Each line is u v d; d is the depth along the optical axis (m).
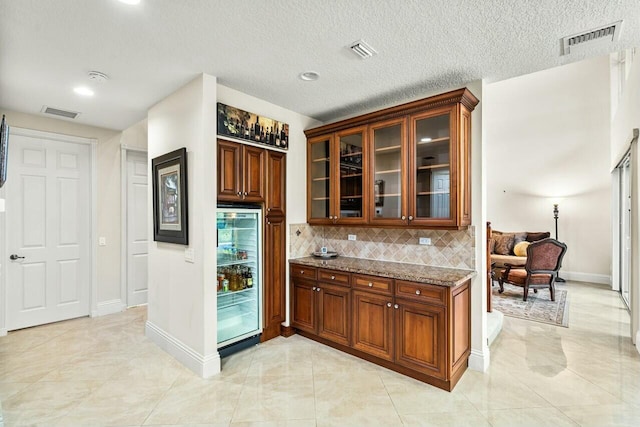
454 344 2.48
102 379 2.61
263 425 2.05
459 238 2.88
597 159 6.40
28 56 2.34
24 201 3.68
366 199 3.13
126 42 2.16
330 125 3.42
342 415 2.15
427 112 2.74
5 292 3.53
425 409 2.21
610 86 6.17
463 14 1.86
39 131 3.72
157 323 3.30
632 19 1.89
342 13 1.85
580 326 3.85
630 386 2.49
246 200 3.09
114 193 4.34
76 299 4.05
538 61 2.45
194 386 2.50
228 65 2.52
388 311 2.73
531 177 7.10
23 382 2.56
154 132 3.32
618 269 5.70
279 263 3.47
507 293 5.58
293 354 3.07
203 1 1.73
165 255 3.16
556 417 2.12
